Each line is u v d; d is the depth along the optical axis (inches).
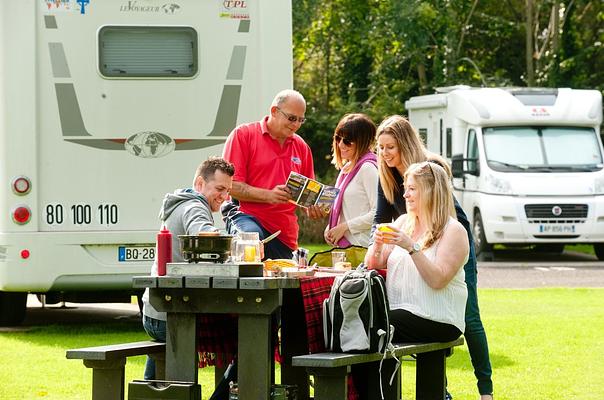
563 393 539.5
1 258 697.6
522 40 2370.8
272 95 706.2
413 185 430.0
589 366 614.5
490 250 1423.5
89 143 698.8
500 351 665.6
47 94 697.0
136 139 701.3
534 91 1467.8
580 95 1456.7
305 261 472.7
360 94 2295.8
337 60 2329.0
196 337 405.7
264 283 383.6
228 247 399.9
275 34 707.4
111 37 700.7
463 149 1481.3
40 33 697.0
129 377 583.5
